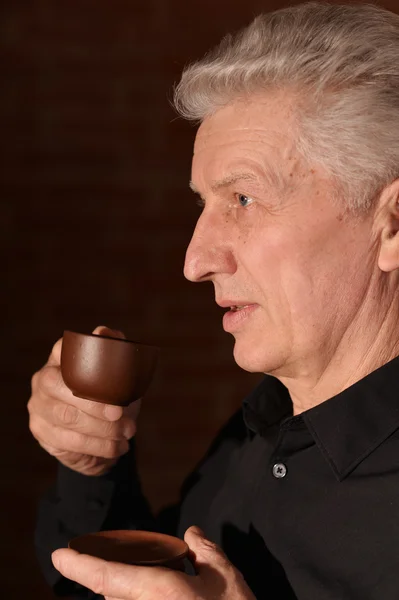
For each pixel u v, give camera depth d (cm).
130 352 107
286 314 101
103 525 134
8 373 314
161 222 316
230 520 122
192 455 317
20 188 313
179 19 312
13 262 314
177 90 108
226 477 132
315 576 101
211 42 313
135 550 95
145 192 315
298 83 97
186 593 86
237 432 138
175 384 317
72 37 311
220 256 104
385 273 102
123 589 87
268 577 107
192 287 317
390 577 95
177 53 312
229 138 101
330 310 101
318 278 100
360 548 99
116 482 133
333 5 104
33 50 311
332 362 104
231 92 101
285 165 98
